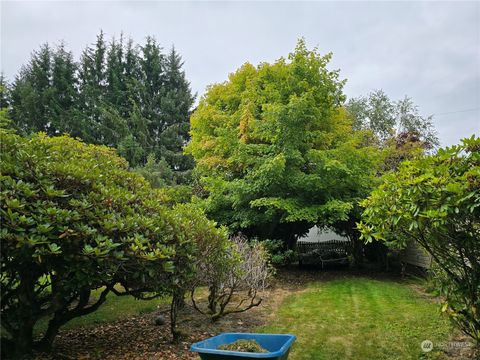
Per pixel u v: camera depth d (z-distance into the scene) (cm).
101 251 374
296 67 1254
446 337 505
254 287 679
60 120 2558
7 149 425
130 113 2734
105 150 929
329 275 1216
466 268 383
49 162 425
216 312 678
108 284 450
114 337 541
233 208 1253
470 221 350
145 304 749
